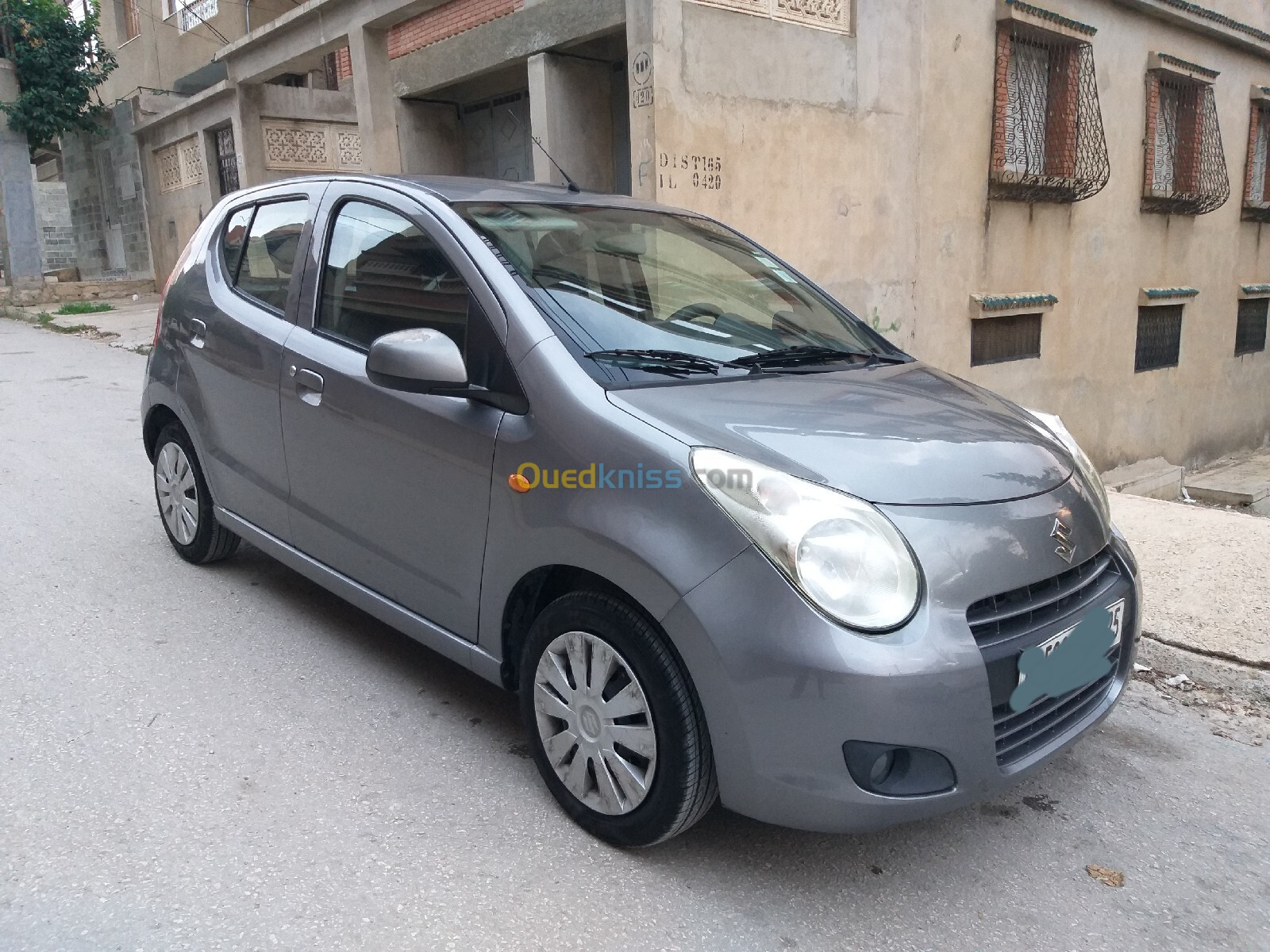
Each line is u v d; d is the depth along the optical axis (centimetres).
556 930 231
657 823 246
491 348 280
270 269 381
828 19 809
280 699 334
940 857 270
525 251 304
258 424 370
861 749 219
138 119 1741
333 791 282
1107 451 1218
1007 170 988
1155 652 392
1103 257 1148
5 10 1659
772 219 784
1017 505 251
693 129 717
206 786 281
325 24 1085
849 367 324
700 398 265
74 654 362
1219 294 1381
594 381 263
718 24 725
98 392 921
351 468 325
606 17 736
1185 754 332
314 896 237
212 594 422
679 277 338
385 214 333
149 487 584
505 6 848
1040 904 251
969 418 287
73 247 2441
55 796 274
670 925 235
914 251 916
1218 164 1303
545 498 260
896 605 222
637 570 238
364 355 325
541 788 289
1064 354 1119
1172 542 511
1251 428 1521
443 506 292
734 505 228
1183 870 268
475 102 1012
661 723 240
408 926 229
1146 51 1150
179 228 1703
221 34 1653
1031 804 299
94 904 230
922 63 892
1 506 540
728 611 225
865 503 231
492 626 284
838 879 257
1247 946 239
